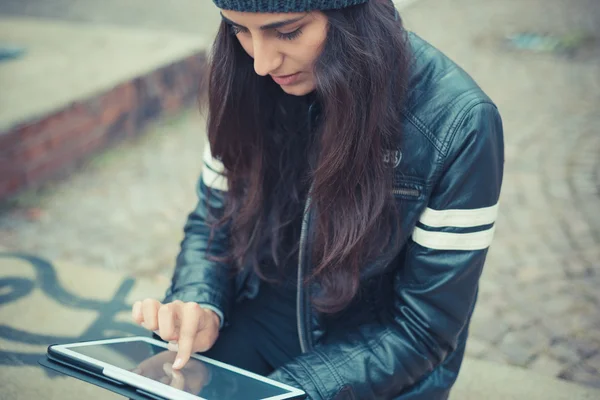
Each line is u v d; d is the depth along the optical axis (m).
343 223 1.39
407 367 1.42
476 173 1.33
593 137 4.57
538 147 4.45
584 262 3.27
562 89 5.39
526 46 6.41
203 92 1.61
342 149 1.32
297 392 1.31
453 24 7.16
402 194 1.38
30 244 3.46
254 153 1.55
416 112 1.36
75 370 1.34
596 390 2.19
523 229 3.57
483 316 2.88
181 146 4.61
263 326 1.64
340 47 1.26
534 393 2.18
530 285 3.10
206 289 1.59
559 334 2.77
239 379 1.36
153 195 4.00
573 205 3.79
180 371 1.38
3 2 8.06
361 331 1.47
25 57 4.91
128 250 3.46
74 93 4.26
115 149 4.50
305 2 1.20
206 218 1.68
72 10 7.87
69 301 2.57
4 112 3.92
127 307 2.56
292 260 1.61
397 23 1.34
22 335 2.36
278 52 1.28
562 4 7.78
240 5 1.21
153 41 5.42
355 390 1.38
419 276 1.41
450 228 1.36
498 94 5.31
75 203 3.87
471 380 2.24
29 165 3.92
